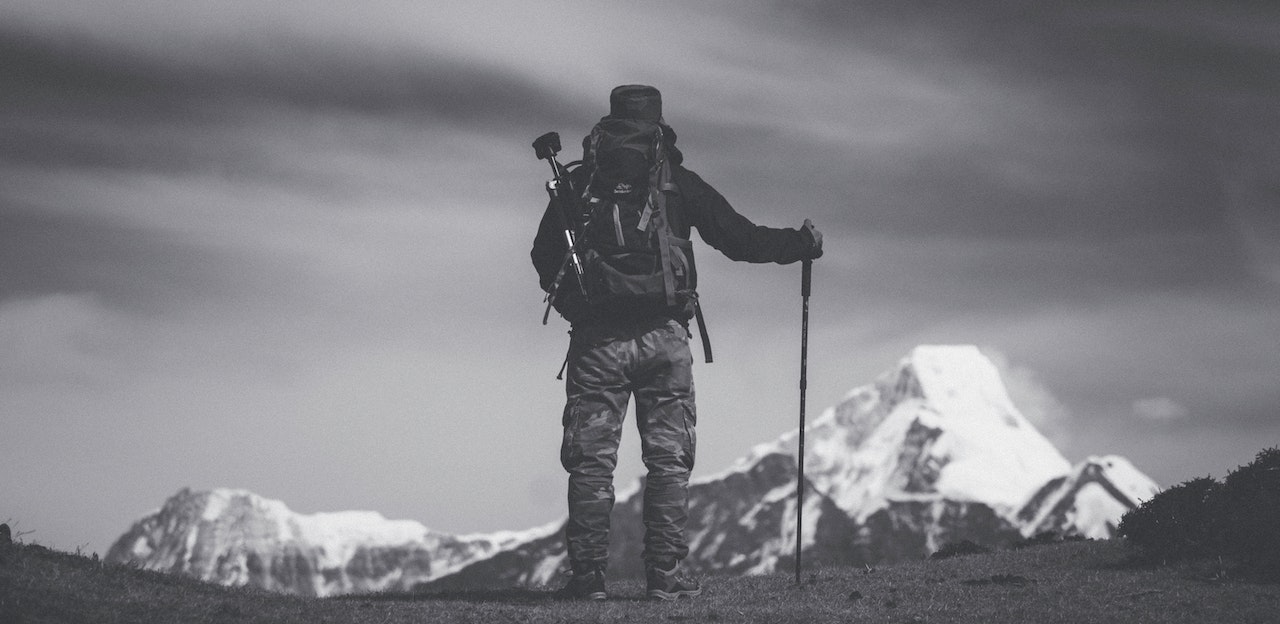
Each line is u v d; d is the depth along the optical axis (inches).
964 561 727.7
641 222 534.9
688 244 547.8
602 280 534.9
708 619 494.0
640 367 550.3
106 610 435.8
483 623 480.4
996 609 539.5
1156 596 577.6
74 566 484.7
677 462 556.1
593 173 540.1
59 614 424.2
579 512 553.9
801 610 520.1
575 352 554.3
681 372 553.3
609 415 551.5
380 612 490.6
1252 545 636.7
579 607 526.0
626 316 546.3
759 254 555.5
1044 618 518.6
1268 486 688.4
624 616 498.3
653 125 544.7
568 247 545.6
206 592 490.9
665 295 537.0
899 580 647.8
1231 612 539.8
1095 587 605.0
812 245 562.9
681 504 557.3
